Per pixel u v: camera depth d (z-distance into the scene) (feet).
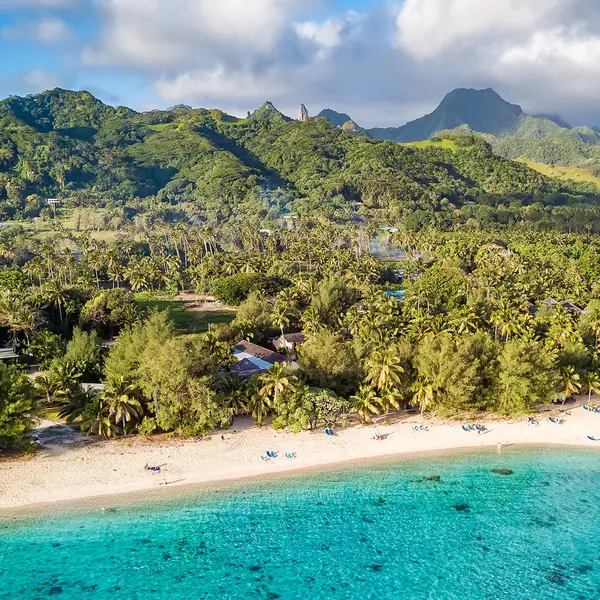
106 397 263.08
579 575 179.52
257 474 240.73
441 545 194.70
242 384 289.53
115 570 182.19
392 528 204.64
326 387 300.81
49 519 207.92
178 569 182.50
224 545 194.90
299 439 270.87
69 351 343.46
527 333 341.62
